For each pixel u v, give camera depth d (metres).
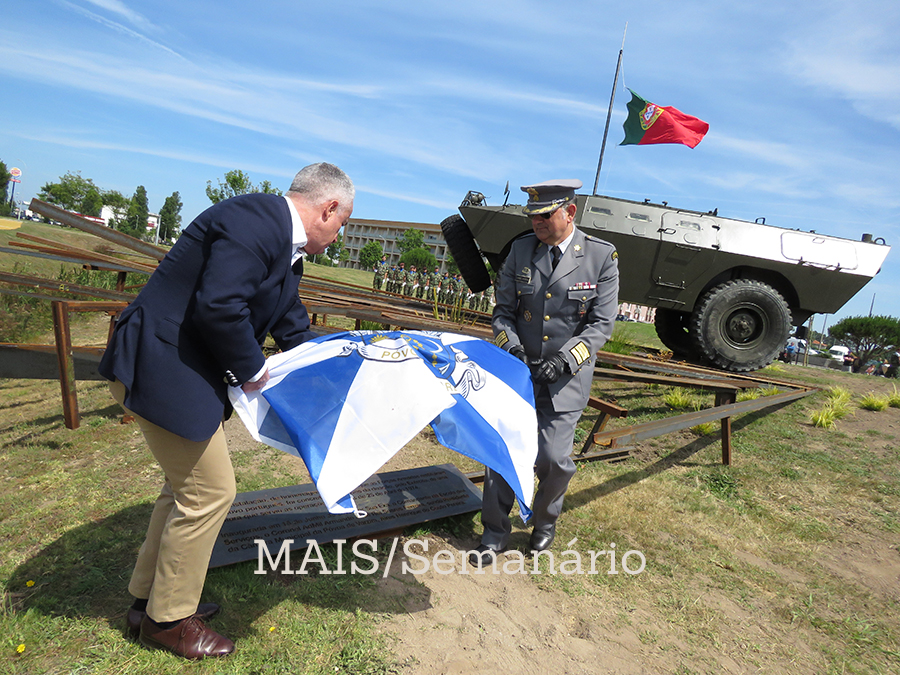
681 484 4.49
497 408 2.54
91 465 3.81
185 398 1.94
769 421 6.02
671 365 6.48
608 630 2.68
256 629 2.34
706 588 3.12
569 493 4.11
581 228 7.73
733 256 7.70
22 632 2.17
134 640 2.19
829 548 3.69
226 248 1.88
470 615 2.64
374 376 2.29
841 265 7.74
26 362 4.29
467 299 21.42
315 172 2.10
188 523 2.05
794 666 2.57
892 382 9.13
